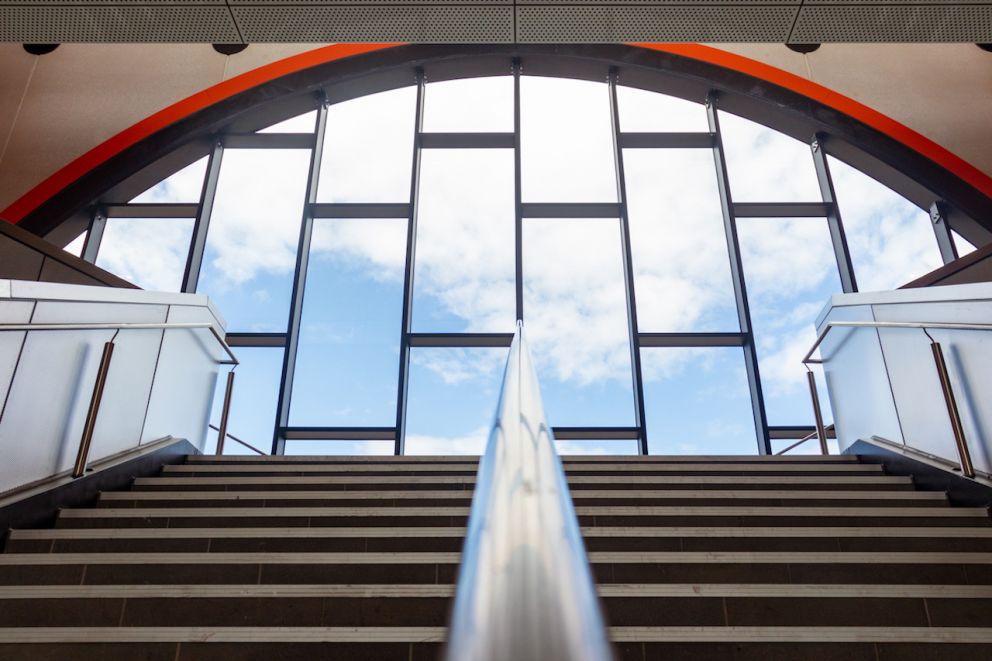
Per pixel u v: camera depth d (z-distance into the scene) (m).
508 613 0.48
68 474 3.49
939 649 2.12
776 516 3.23
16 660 2.04
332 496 3.53
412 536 2.93
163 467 4.31
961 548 2.92
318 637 2.09
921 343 4.22
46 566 2.60
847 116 9.02
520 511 0.64
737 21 5.11
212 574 2.60
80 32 5.22
